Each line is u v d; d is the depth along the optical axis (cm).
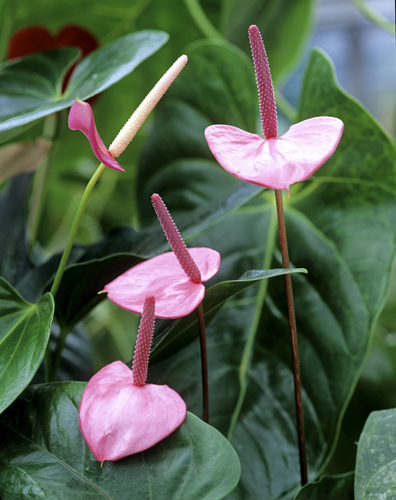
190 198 144
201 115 145
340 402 127
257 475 125
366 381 152
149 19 189
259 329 132
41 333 114
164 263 116
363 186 132
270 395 129
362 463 115
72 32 160
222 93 143
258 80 113
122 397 110
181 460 111
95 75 130
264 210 139
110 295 113
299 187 137
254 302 134
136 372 110
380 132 129
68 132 191
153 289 114
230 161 109
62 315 129
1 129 117
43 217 231
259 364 131
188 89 144
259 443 127
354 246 132
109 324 210
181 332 119
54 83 134
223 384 130
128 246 134
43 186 146
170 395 111
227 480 110
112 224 230
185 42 193
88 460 112
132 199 225
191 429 112
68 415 114
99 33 193
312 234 134
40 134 167
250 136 112
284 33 192
